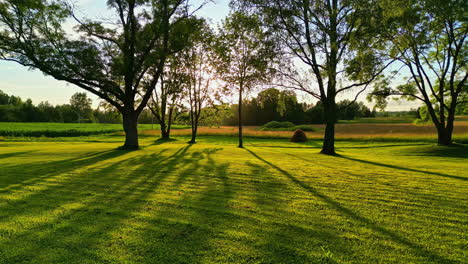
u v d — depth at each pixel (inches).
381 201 233.0
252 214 196.9
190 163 459.5
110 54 705.6
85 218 185.5
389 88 857.5
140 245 145.6
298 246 145.7
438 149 801.6
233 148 892.6
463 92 902.4
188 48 959.6
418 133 1520.7
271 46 700.0
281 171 383.2
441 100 895.7
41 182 298.7
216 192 261.3
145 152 667.4
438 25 836.0
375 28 636.7
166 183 299.6
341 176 347.6
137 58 729.0
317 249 142.5
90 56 656.4
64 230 164.7
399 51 823.1
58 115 4463.6
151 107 1481.3
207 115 1413.6
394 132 1656.0
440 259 133.4
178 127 3073.3
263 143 1289.4
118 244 146.7
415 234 163.3
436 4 719.7
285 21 695.7
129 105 754.8
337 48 663.1
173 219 185.0
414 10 759.1
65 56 640.4
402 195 253.1
